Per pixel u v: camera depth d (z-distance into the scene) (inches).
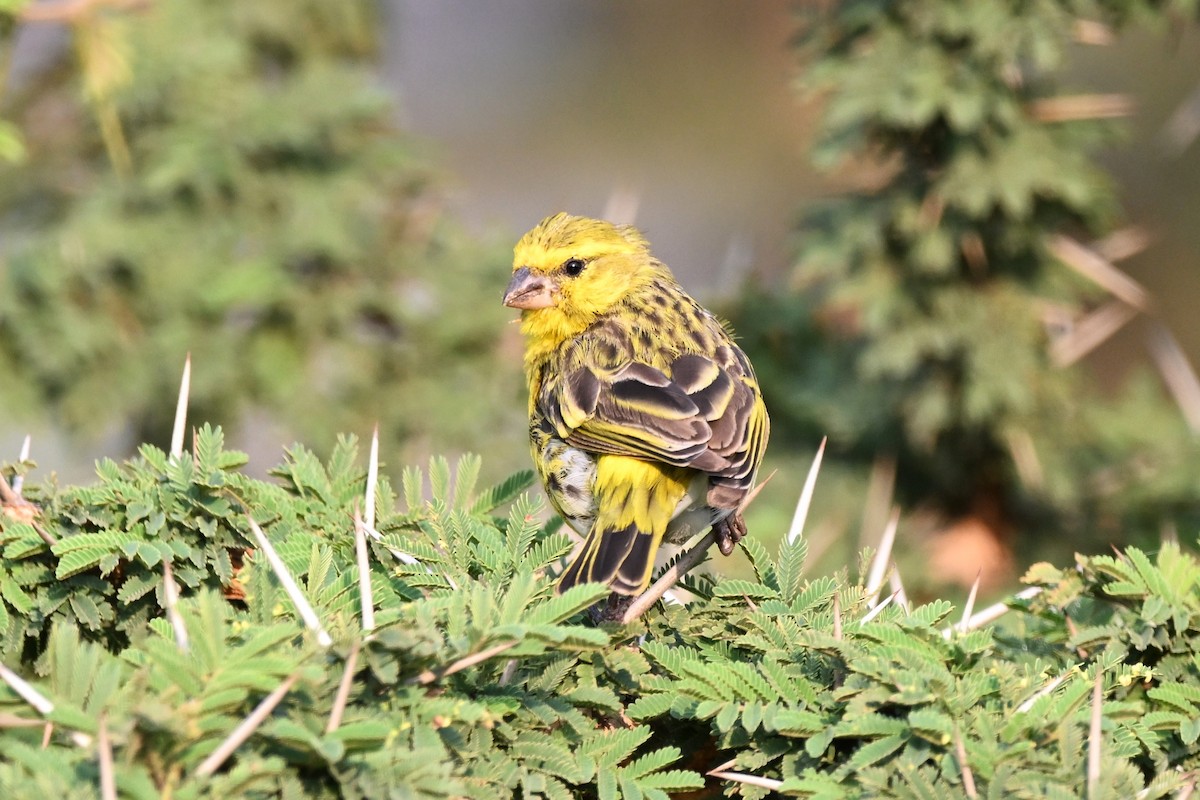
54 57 500.4
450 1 1015.6
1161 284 773.3
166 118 491.8
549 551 258.5
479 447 486.6
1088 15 437.7
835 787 200.7
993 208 444.8
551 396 339.9
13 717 179.2
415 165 516.1
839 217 447.2
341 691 181.2
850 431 466.9
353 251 482.9
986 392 437.4
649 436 311.3
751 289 511.5
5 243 502.0
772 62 925.8
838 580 251.3
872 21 440.8
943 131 440.8
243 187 486.6
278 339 482.3
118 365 473.7
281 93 496.1
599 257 375.6
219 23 535.2
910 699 202.4
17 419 477.4
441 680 201.9
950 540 453.4
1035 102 440.8
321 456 470.0
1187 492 455.5
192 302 471.8
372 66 587.2
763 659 226.8
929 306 443.5
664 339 351.9
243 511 247.3
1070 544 462.3
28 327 468.1
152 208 485.7
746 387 342.3
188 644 190.9
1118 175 791.1
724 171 916.6
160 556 229.3
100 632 241.4
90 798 164.7
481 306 497.0
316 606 225.5
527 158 922.7
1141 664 230.1
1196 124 623.2
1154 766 225.1
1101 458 477.4
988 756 195.9
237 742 173.6
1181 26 458.6
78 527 237.1
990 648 234.7
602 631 195.3
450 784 182.1
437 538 253.8
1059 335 465.7
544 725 212.5
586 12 968.9
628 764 221.3
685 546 333.1
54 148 510.3
